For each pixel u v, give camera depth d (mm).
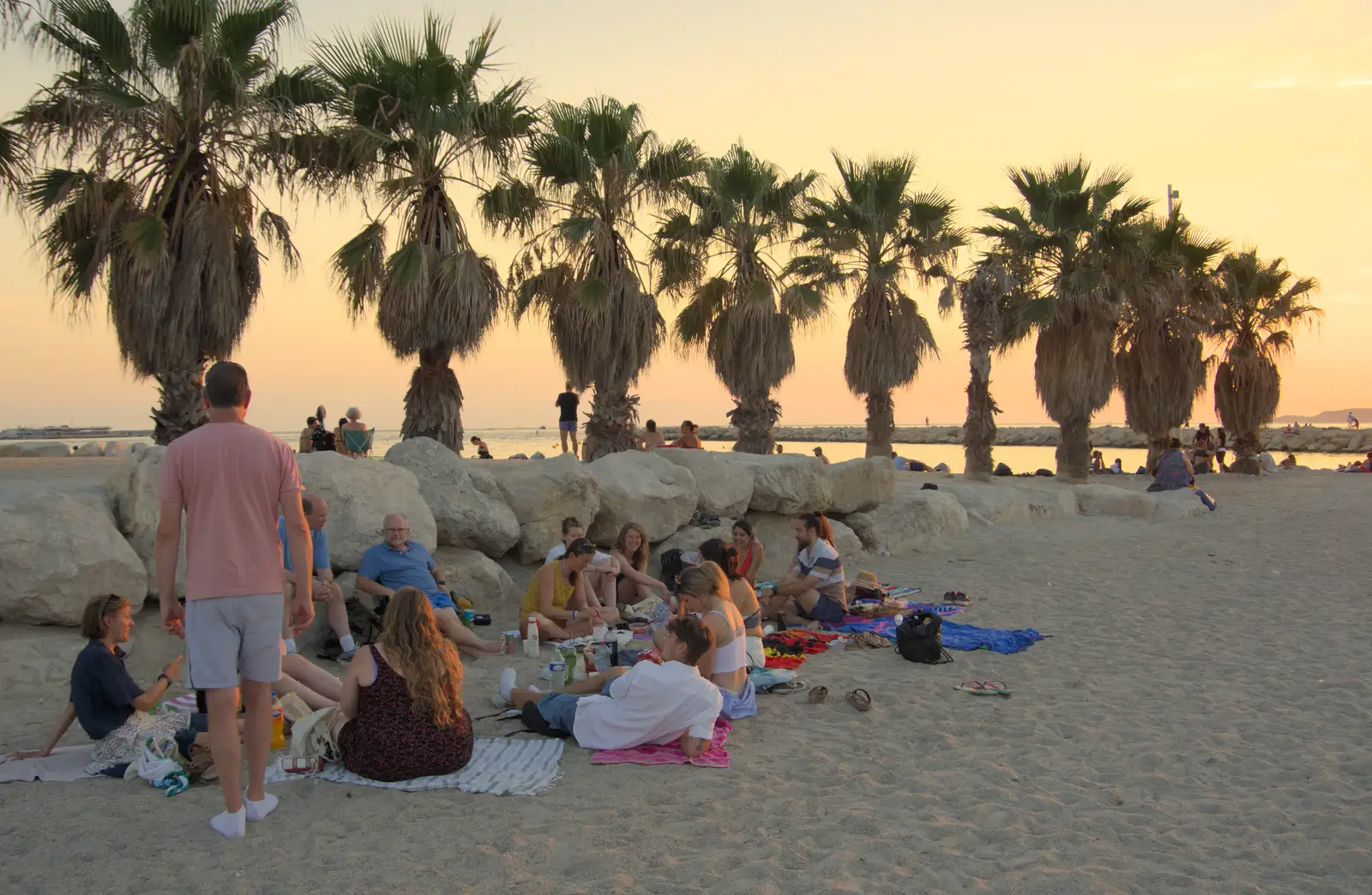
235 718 4125
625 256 15938
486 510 9398
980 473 21078
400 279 12906
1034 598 10242
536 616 7664
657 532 11000
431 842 4141
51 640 6609
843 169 20922
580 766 5125
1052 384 21828
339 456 8812
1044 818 4457
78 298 12102
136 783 4812
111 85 11641
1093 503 17359
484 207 15172
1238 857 4027
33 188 11836
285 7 12273
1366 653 7492
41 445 20203
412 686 4832
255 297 13016
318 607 7723
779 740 5613
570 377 16156
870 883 3785
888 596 10164
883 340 21031
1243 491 20891
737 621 6172
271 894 3668
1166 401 24953
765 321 17766
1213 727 5801
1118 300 20938
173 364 12016
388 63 13445
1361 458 43156
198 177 12234
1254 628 8500
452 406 14375
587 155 15398
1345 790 4773
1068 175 21297
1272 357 25844
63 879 3771
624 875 3840
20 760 4992
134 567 7047
